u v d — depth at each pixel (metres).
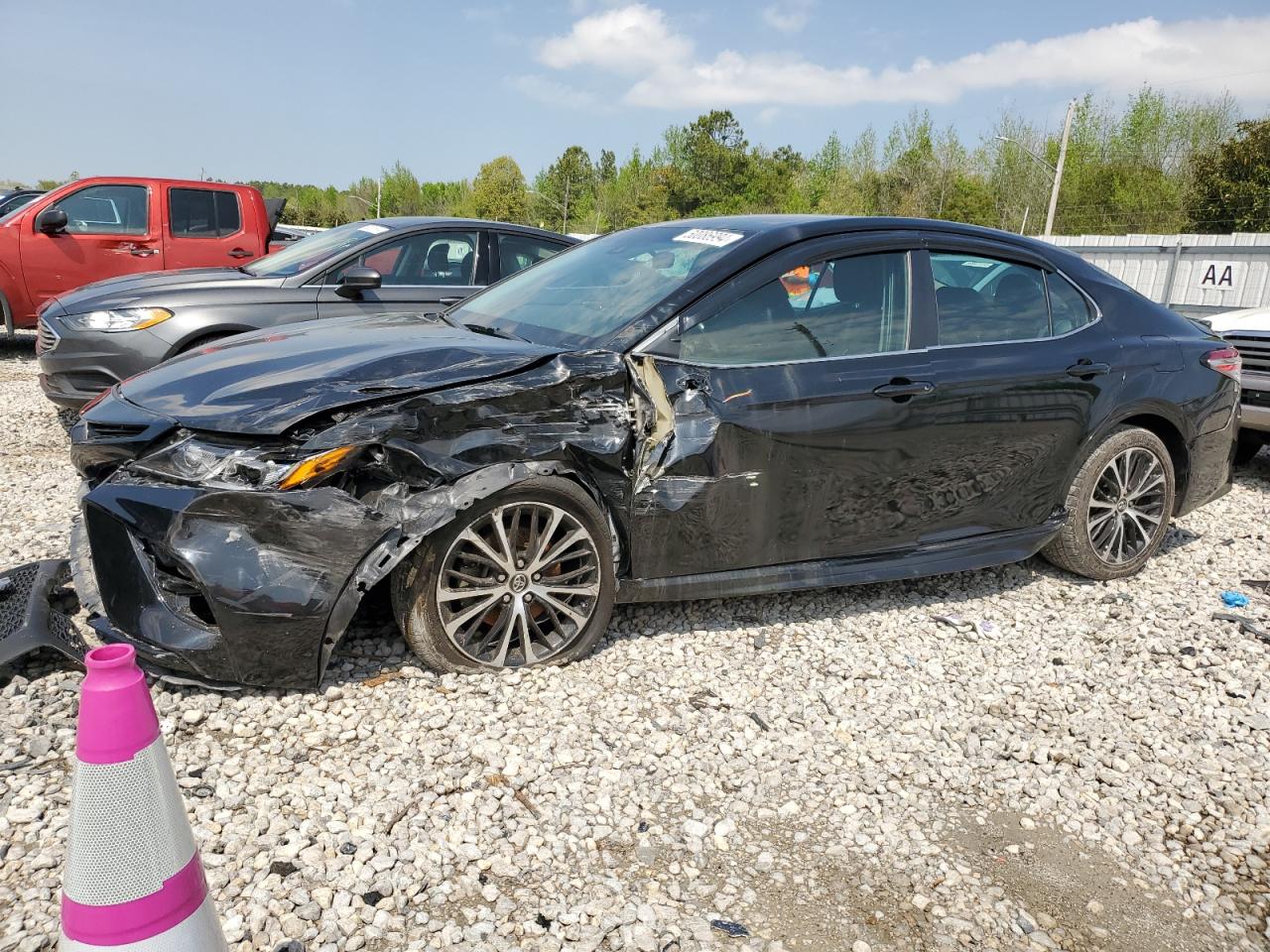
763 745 3.17
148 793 1.55
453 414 3.14
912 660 3.84
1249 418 6.93
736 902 2.46
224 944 1.73
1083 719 3.48
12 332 9.93
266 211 10.77
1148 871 2.70
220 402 3.08
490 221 7.46
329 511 2.92
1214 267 19.92
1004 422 4.16
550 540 3.40
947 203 61.91
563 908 2.37
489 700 3.24
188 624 2.94
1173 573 4.98
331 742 2.94
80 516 3.53
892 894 2.54
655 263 4.04
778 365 3.69
